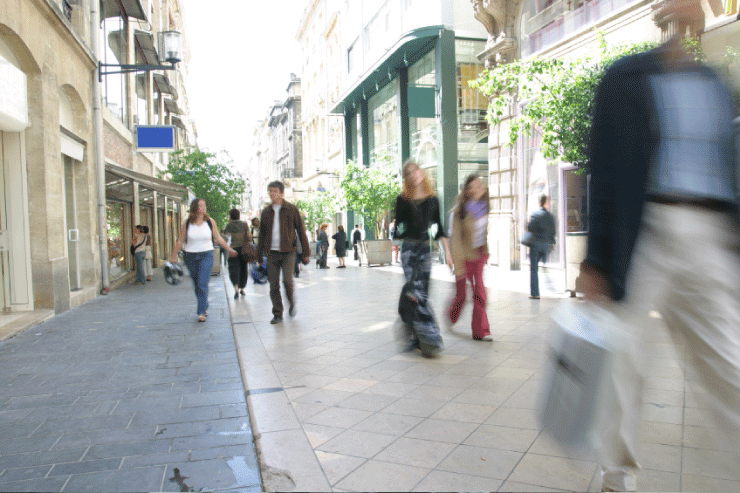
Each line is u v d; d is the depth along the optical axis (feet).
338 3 94.94
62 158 32.37
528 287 32.99
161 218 81.66
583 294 6.40
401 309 16.34
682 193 5.85
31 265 26.53
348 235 98.63
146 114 70.74
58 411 12.19
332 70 105.70
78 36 31.91
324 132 119.14
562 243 41.37
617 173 6.05
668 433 9.53
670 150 5.97
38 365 16.52
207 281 24.88
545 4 42.11
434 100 59.11
